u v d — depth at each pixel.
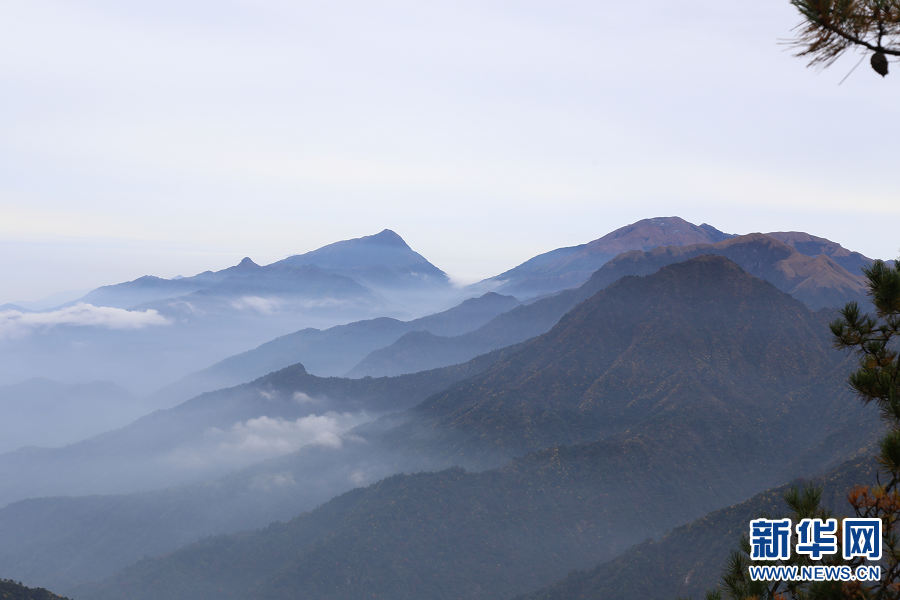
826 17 9.12
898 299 12.41
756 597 12.04
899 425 11.94
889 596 10.58
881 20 8.84
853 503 11.35
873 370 12.86
